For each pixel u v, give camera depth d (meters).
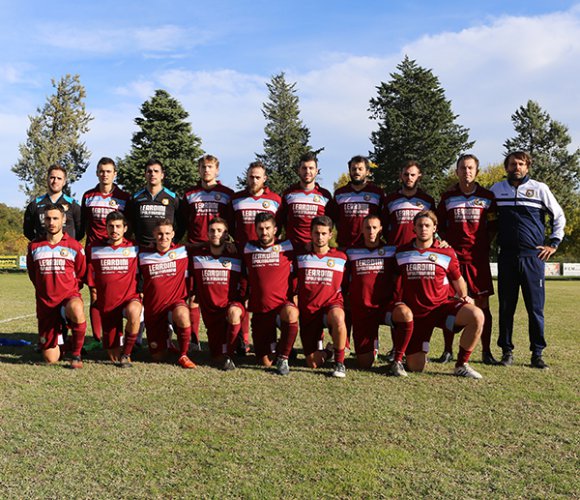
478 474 3.08
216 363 5.88
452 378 5.32
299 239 6.65
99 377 5.16
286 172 48.91
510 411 4.24
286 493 2.84
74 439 3.54
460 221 6.23
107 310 5.81
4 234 51.28
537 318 5.95
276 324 5.80
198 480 2.97
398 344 5.46
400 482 2.97
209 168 6.60
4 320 9.43
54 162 43.62
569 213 40.66
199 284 5.86
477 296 6.23
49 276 5.68
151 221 6.56
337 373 5.34
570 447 3.51
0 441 3.50
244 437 3.61
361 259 5.78
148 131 39.28
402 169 6.45
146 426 3.80
